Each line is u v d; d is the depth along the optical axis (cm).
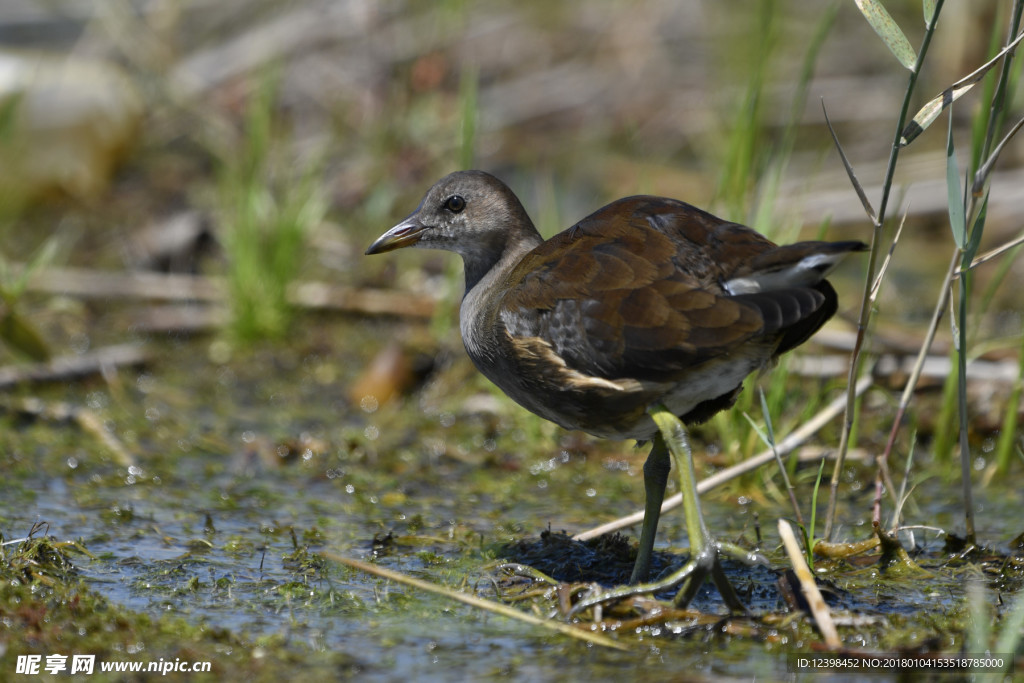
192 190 1656
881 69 1822
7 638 693
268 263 1370
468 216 906
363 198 1623
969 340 1093
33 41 1900
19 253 1477
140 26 1816
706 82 1850
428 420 1186
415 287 1445
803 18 1877
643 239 744
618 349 716
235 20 1920
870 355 1131
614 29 1933
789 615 728
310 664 683
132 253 1501
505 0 1973
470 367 1261
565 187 1684
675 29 1934
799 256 691
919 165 1617
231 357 1318
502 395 1182
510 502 995
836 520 954
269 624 737
